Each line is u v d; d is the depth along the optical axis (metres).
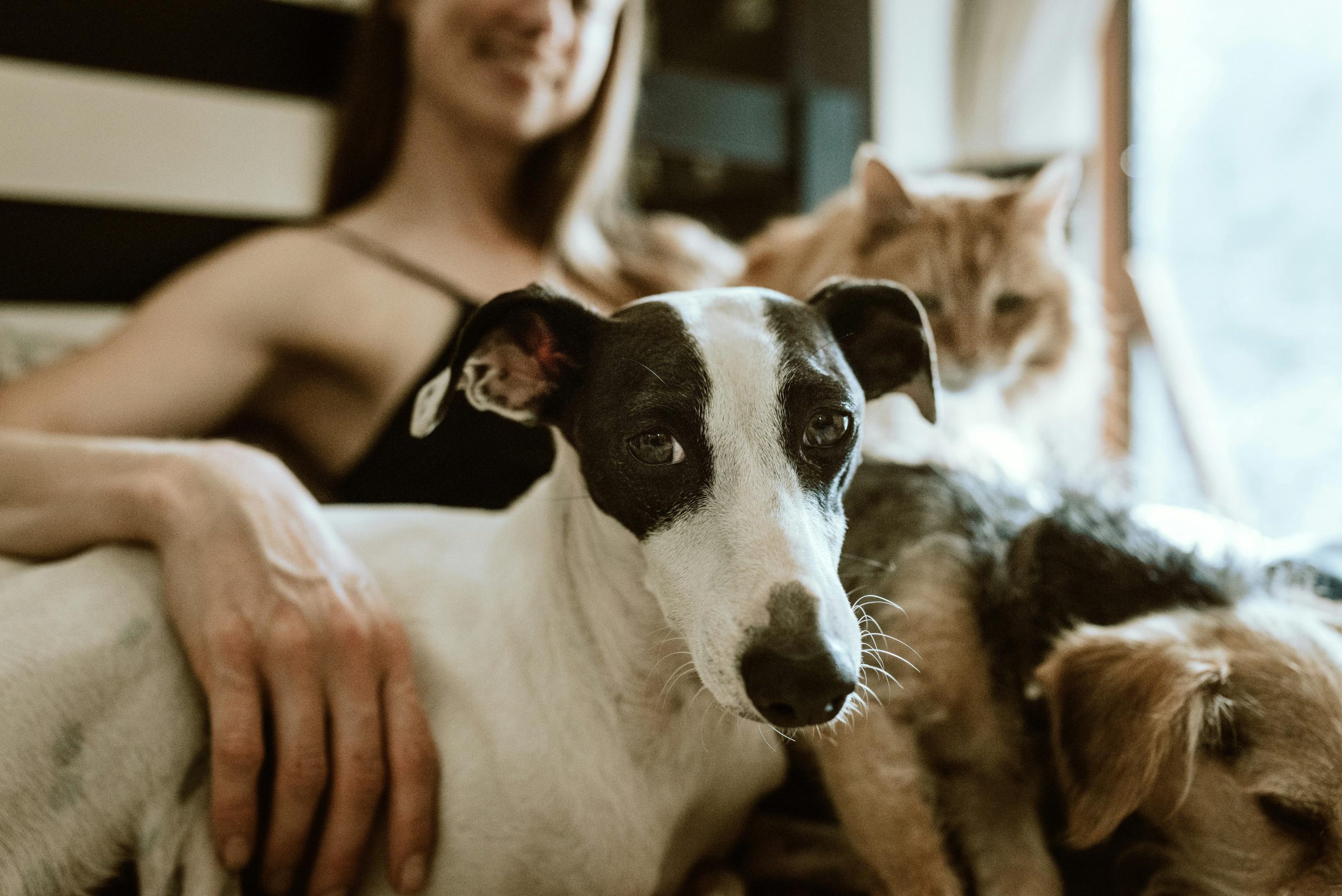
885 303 0.44
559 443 0.45
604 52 0.81
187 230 1.02
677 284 0.85
